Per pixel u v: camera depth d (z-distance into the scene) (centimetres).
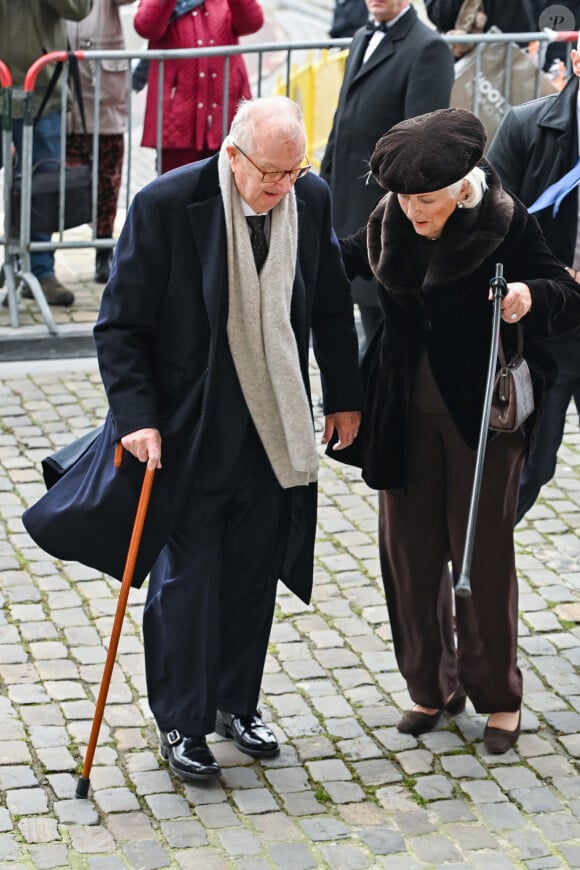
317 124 1180
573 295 484
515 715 536
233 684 517
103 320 477
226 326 472
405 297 481
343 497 747
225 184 460
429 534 515
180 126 982
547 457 614
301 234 477
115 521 488
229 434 481
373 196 785
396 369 494
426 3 1045
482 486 498
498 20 1023
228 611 512
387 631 615
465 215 466
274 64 1989
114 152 1007
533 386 499
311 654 594
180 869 453
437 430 499
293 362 474
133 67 1104
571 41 962
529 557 688
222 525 497
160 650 503
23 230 934
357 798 498
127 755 517
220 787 501
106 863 454
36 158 962
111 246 979
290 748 528
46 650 586
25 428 813
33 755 512
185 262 467
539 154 561
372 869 457
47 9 938
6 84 908
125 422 470
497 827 483
